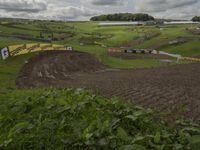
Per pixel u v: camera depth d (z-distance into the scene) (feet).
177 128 26.84
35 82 104.78
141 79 101.35
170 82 88.99
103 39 590.96
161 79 99.71
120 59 260.42
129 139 19.53
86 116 27.50
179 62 245.45
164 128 26.37
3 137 20.84
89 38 592.60
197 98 58.49
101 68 188.03
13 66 148.36
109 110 29.53
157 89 72.33
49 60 186.60
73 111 28.73
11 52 178.50
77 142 19.67
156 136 19.10
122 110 28.76
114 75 129.49
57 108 30.63
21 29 639.35
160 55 322.34
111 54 309.63
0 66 142.41
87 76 131.95
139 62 242.58
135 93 65.98
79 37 598.75
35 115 28.78
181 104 52.06
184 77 104.83
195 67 151.94
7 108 32.22
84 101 32.89
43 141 20.62
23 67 149.07
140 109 30.09
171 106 50.42
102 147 18.67
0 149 18.80
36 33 597.11
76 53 249.75
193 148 18.88
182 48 401.49
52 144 20.27
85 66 187.73
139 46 486.38
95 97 36.99
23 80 107.96
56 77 127.34
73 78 123.65
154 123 27.40
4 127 25.26
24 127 22.58
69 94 41.55
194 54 352.28
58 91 44.73
